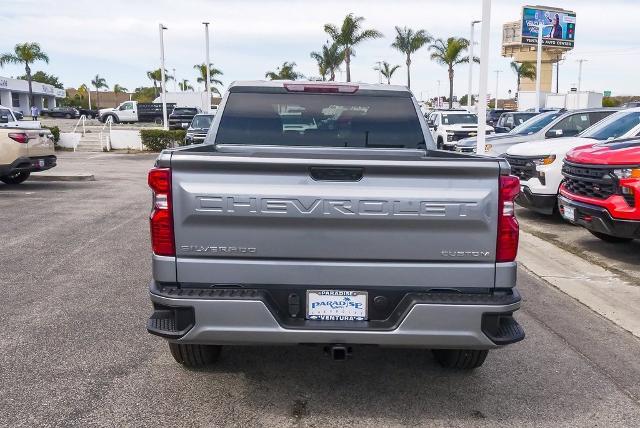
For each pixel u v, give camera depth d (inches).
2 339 198.2
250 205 136.1
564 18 2282.2
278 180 136.5
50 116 2699.3
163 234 138.6
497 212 137.9
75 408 153.2
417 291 140.2
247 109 195.5
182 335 138.0
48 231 372.5
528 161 408.2
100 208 462.0
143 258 307.9
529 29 2240.4
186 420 148.0
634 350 196.4
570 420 150.8
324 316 140.7
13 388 163.6
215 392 163.0
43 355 185.9
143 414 150.6
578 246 342.6
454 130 895.1
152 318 143.9
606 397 163.3
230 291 138.9
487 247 138.9
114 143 1150.3
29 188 579.2
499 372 178.7
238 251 138.5
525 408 156.6
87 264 295.0
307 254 138.6
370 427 145.9
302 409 154.7
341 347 139.0
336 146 196.4
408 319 136.4
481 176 137.3
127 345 194.4
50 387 164.6
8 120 759.7
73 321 215.9
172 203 137.3
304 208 136.3
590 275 285.0
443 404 158.2
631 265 302.0
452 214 136.6
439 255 138.8
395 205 135.9
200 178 136.8
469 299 138.1
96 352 188.7
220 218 136.9
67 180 649.6
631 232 283.6
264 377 172.7
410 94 199.3
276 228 137.4
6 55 2420.0
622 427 147.6
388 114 197.5
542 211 413.4
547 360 187.8
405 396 162.6
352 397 161.5
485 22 485.4
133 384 167.0
